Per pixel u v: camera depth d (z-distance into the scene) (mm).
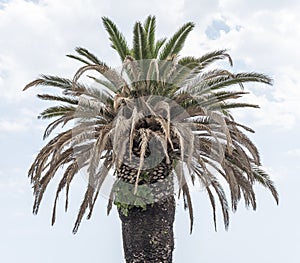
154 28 17422
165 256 15914
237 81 16359
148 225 15797
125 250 16172
